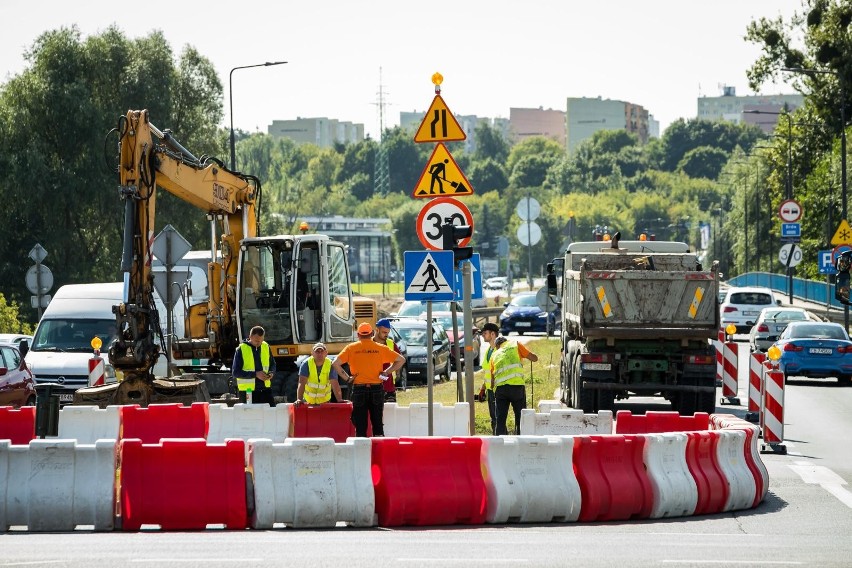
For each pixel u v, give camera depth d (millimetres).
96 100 170500
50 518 36625
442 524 37969
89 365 74500
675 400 74062
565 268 81125
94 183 165250
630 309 70875
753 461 43750
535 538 34750
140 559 30156
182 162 62969
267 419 53344
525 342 143500
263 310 70875
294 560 30062
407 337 105812
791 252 186500
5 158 162500
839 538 35000
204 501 37031
